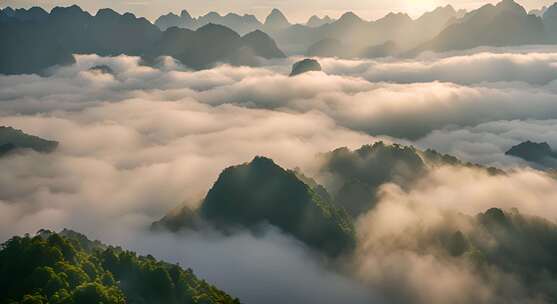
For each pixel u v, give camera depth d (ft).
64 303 368.27
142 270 462.60
